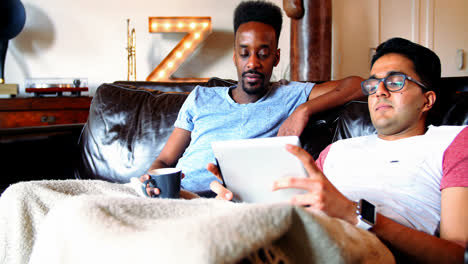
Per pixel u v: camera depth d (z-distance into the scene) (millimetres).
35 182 1109
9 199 1064
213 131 1647
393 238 934
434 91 1157
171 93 2008
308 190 872
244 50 1610
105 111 1975
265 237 618
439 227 1034
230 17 4145
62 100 3441
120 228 741
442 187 1002
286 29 4148
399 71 1153
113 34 4016
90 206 809
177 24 3740
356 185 1166
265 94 1691
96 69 4012
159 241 635
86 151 1932
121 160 1865
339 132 1571
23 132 1717
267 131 1624
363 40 4406
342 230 751
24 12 3586
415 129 1176
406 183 1090
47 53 3930
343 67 4410
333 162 1281
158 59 4102
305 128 1583
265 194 983
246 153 940
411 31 4484
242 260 659
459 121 1292
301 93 1685
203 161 1620
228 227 610
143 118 1918
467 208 941
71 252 788
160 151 1841
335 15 4363
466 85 1548
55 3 3912
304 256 686
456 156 1014
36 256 870
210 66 4184
